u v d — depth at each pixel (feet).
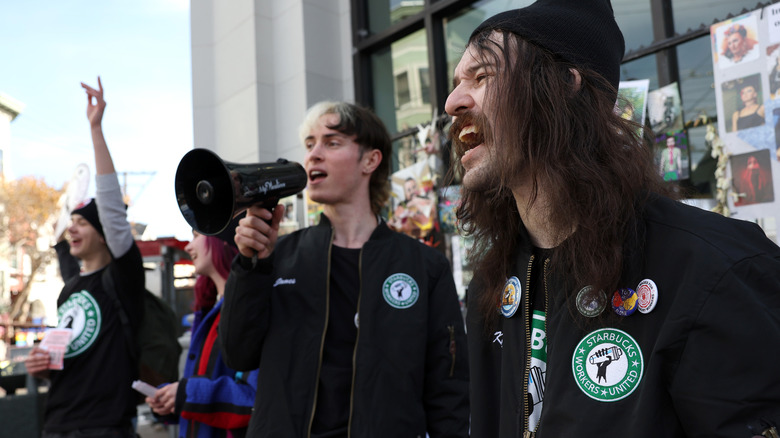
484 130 3.04
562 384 2.55
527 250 3.16
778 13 8.80
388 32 16.71
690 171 10.24
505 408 3.07
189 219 4.55
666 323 2.30
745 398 2.10
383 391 5.70
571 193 2.73
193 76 19.34
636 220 2.57
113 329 9.24
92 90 9.36
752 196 9.03
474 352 3.43
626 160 2.70
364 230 6.68
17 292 113.91
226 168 4.41
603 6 3.13
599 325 2.51
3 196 103.04
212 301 8.44
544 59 2.92
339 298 6.16
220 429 7.09
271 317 5.93
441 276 6.55
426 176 14.32
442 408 6.03
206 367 7.36
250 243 5.30
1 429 11.53
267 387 5.69
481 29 3.16
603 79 2.93
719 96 9.47
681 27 10.82
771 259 2.31
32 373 8.89
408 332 5.98
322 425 5.65
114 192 9.26
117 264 9.24
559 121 2.80
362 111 6.92
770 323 2.16
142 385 7.46
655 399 2.27
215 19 19.27
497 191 3.31
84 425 8.91
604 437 2.34
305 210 16.02
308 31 17.30
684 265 2.35
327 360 5.90
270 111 17.88
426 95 16.02
